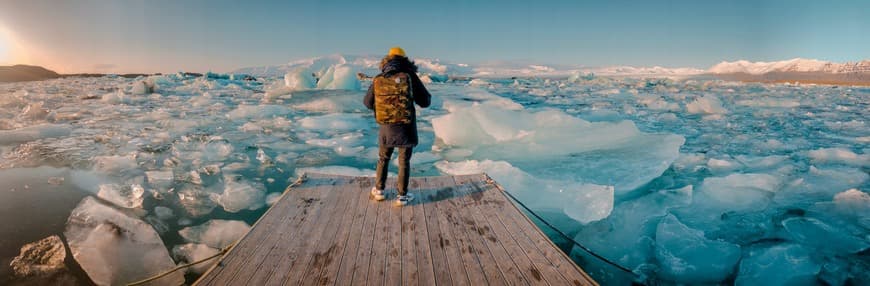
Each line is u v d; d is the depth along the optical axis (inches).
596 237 139.1
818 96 886.4
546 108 603.5
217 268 86.0
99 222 138.6
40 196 169.8
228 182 197.2
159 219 150.7
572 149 249.9
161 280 108.0
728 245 127.6
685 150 286.2
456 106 518.3
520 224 112.1
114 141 298.8
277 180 205.2
